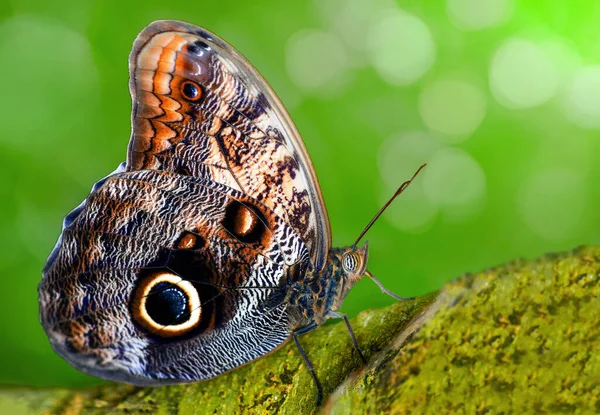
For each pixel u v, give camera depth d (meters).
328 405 0.44
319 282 0.48
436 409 0.43
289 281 0.48
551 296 0.43
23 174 0.67
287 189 0.48
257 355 0.48
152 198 0.47
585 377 0.42
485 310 0.43
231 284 0.48
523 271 0.44
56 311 0.47
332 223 0.72
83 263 0.47
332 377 0.46
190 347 0.48
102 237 0.47
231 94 0.47
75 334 0.47
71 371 0.59
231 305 0.48
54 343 0.47
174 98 0.47
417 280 0.69
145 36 0.47
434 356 0.43
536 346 0.43
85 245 0.47
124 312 0.48
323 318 0.48
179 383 0.48
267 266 0.48
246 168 0.47
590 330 0.43
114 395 0.48
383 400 0.43
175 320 0.48
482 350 0.43
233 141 0.47
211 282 0.48
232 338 0.48
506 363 0.43
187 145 0.47
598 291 0.43
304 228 0.48
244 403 0.47
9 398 0.47
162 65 0.47
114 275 0.48
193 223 0.48
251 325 0.48
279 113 0.47
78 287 0.47
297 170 0.47
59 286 0.47
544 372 0.43
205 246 0.48
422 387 0.43
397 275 0.68
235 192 0.48
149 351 0.48
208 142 0.47
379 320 0.48
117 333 0.48
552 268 0.43
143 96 0.47
